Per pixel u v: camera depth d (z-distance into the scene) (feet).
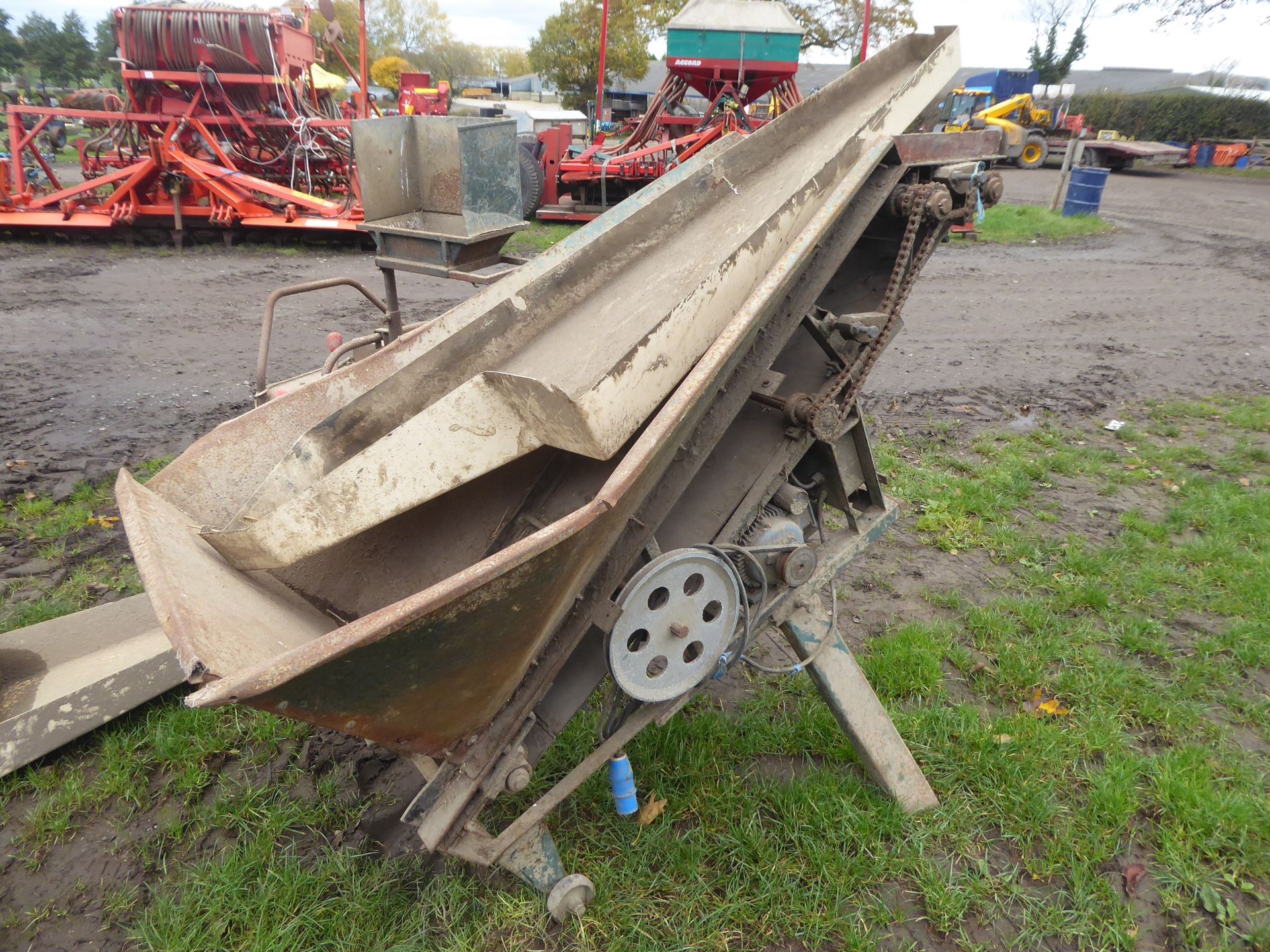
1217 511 18.88
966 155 9.34
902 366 30.78
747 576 9.15
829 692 9.92
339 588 8.70
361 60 48.55
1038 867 9.80
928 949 8.85
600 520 6.77
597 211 58.34
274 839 9.78
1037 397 27.76
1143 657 13.93
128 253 45.21
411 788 10.78
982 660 13.67
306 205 47.39
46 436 21.25
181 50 44.78
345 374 10.00
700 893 9.17
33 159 70.28
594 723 11.45
